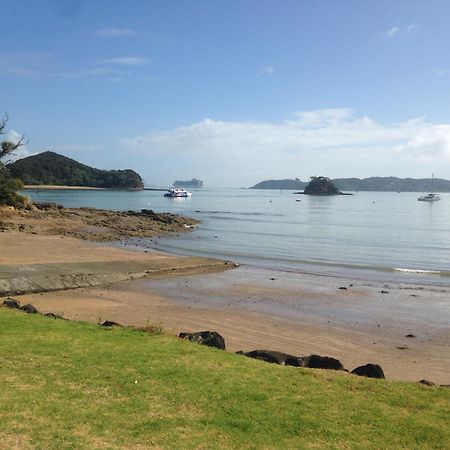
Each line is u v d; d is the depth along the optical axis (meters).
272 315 19.30
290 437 6.50
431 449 6.36
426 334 17.30
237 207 121.00
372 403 7.84
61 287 22.33
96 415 6.80
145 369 8.71
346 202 160.62
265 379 8.63
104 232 48.69
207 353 9.96
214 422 6.79
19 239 37.50
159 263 29.89
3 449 5.74
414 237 54.69
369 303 22.03
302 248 43.69
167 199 157.75
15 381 7.89
